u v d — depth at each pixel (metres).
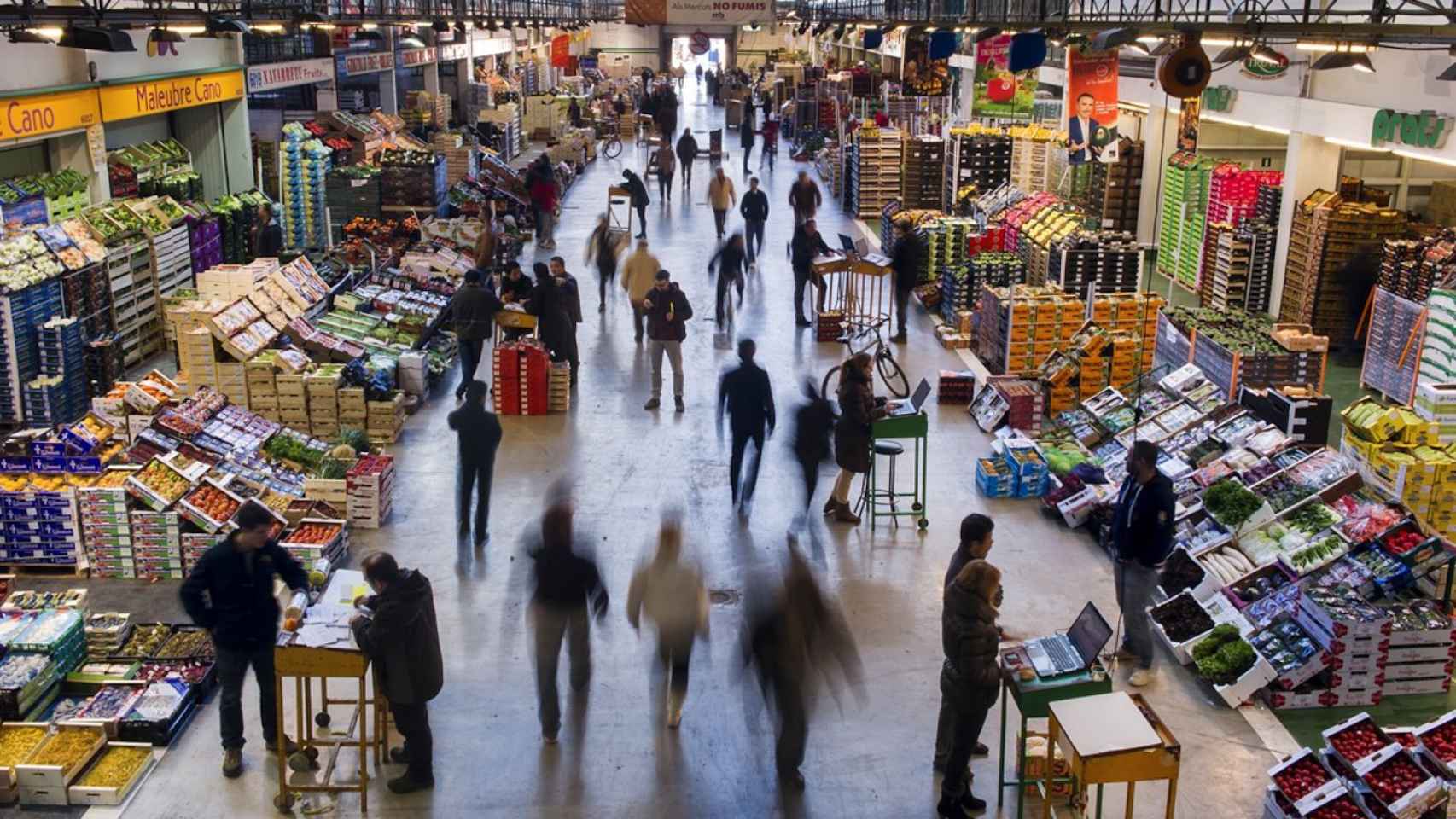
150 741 8.58
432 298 19.08
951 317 20.08
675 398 15.79
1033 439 14.39
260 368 14.32
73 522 11.12
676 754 8.59
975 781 8.29
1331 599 9.38
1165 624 10.19
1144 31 12.54
